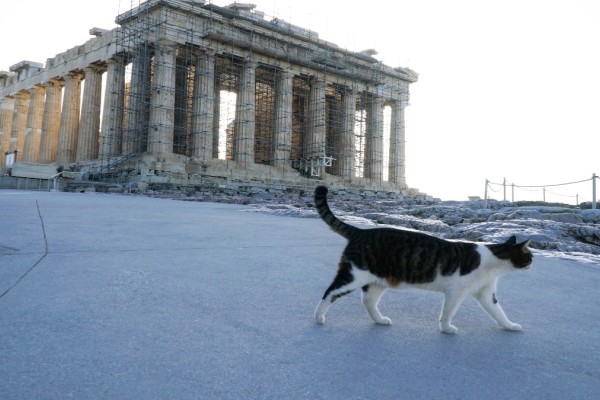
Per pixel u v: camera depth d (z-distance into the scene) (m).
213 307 5.11
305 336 4.32
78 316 4.57
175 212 16.05
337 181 57.28
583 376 3.68
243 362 3.63
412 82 67.19
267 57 52.06
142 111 45.34
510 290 6.66
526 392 3.33
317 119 56.50
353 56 59.16
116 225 11.30
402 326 4.78
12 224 10.49
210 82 48.00
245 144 49.88
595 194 23.77
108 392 3.03
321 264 7.75
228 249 8.71
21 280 5.80
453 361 3.86
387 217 15.59
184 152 52.47
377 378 3.44
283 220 14.59
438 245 4.50
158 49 45.34
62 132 54.72
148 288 5.74
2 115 65.75
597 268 8.55
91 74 52.62
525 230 13.00
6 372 3.25
